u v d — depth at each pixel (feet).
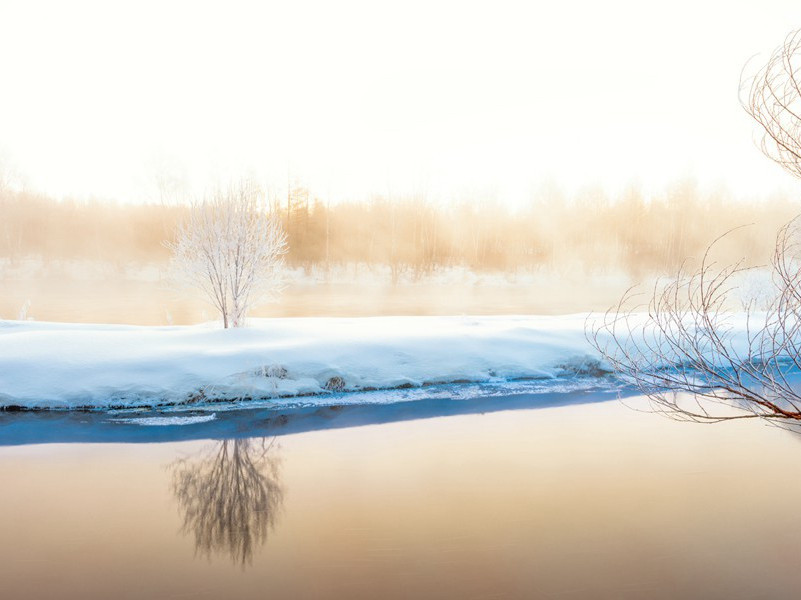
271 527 17.28
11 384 28.02
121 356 30.89
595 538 16.74
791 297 7.99
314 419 28.27
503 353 37.91
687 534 17.01
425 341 37.29
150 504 18.86
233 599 13.44
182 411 28.50
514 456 23.88
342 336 36.45
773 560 15.55
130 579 14.33
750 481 21.26
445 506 18.92
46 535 16.62
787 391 8.05
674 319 9.53
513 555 15.67
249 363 31.60
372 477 21.42
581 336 40.52
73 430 25.62
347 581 14.29
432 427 27.58
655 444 25.46
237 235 37.68
